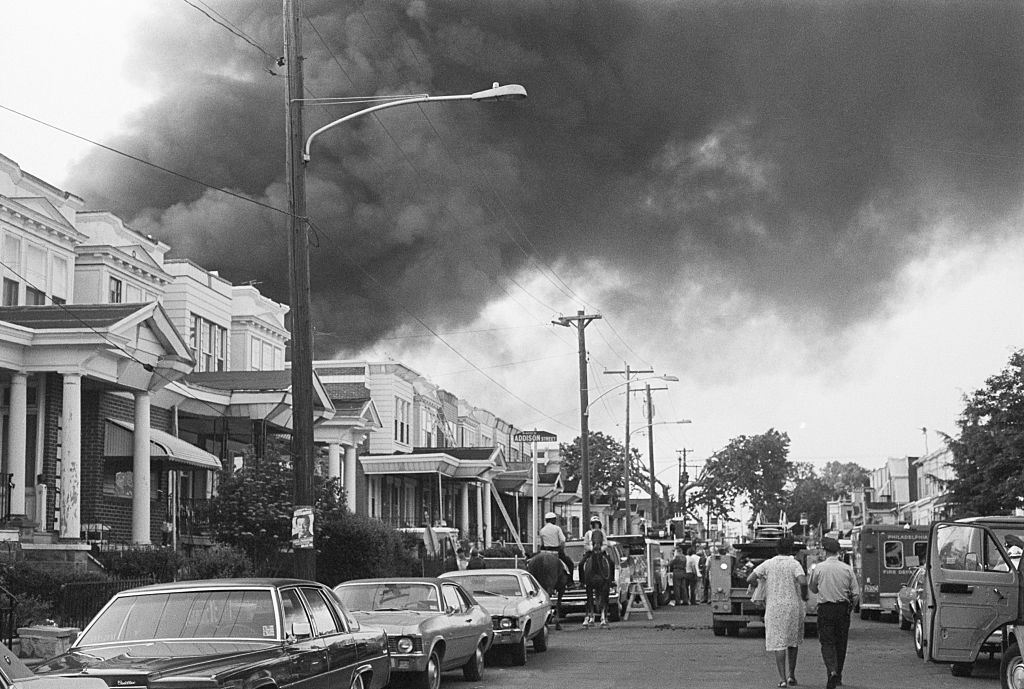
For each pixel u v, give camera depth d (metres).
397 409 55.38
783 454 113.94
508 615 20.78
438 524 50.19
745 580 28.09
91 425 29.28
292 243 19.98
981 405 38.38
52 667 10.19
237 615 11.41
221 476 31.67
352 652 12.62
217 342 40.78
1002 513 37.75
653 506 75.25
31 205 30.56
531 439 52.47
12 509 25.19
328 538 29.59
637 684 18.06
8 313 26.95
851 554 40.94
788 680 17.69
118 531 30.52
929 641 19.12
